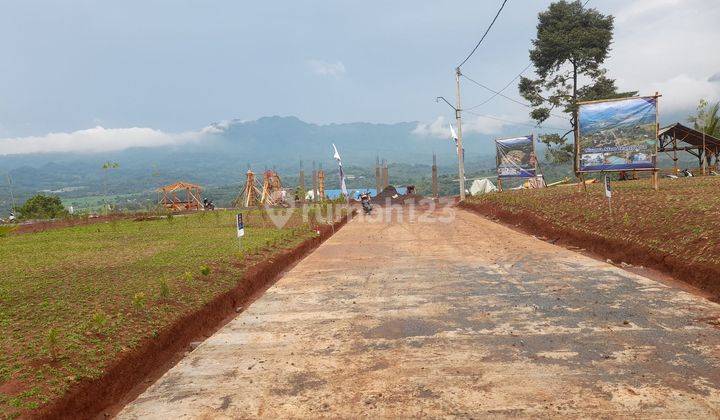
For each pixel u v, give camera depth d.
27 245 17.58
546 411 4.38
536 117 44.81
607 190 14.00
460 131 33.19
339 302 8.73
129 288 9.41
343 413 4.58
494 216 22.31
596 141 18.72
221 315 9.03
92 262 12.96
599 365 5.34
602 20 42.50
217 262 12.11
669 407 4.36
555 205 18.58
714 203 12.73
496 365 5.49
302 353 6.28
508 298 8.30
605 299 7.88
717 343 5.80
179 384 5.52
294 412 4.66
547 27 43.22
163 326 7.41
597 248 12.33
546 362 5.50
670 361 5.35
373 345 6.40
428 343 6.34
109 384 5.67
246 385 5.37
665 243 10.30
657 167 18.33
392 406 4.65
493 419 4.30
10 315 7.64
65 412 4.87
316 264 12.73
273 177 57.09
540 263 11.07
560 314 7.25
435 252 13.49
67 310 7.87
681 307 7.25
